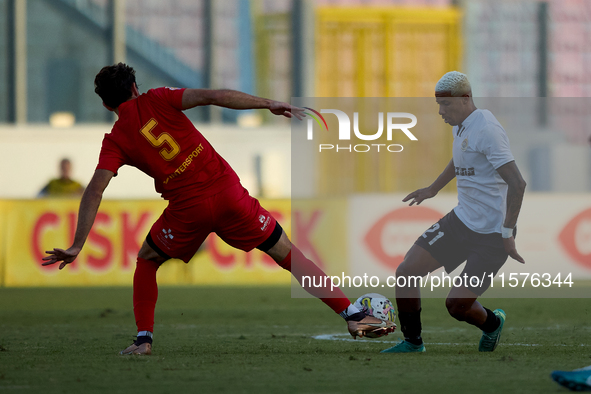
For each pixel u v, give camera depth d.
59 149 54.75
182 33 68.06
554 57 68.38
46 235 36.94
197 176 12.80
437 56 62.16
